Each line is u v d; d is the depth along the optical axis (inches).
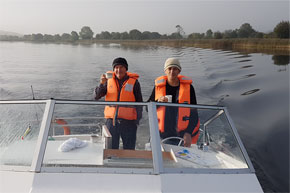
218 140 88.7
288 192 137.5
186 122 88.4
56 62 632.4
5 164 75.7
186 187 73.4
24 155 76.9
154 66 561.3
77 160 76.7
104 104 86.3
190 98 128.3
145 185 72.3
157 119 85.4
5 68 526.9
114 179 72.7
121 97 123.9
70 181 71.4
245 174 79.4
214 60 657.6
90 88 373.1
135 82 126.5
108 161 77.4
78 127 86.1
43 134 79.4
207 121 90.3
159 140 81.5
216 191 73.8
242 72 476.4
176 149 85.8
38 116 82.7
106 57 744.3
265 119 237.6
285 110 251.6
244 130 217.8
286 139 193.5
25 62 627.2
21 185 70.4
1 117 83.8
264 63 579.2
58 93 346.9
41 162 74.6
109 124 86.3
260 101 290.7
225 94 337.4
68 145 79.7
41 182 70.8
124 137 84.2
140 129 84.0
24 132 81.0
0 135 81.6
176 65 124.3
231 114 260.1
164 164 78.2
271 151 180.4
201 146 89.6
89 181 71.7
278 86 346.6
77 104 85.2
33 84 387.9
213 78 439.8
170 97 111.7
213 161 83.5
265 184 144.9
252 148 186.7
